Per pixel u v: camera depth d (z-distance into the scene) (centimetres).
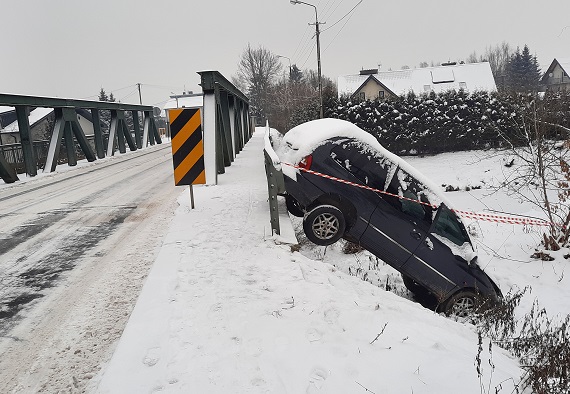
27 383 289
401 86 5338
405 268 598
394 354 316
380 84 5222
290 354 305
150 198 935
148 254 544
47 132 3469
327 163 603
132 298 417
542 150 906
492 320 504
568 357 354
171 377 279
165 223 697
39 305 407
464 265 588
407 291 650
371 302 420
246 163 1415
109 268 500
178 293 404
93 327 363
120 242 602
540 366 332
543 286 683
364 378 283
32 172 1505
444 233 595
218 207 752
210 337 327
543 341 426
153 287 418
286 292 411
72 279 470
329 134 611
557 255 785
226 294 402
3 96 1343
